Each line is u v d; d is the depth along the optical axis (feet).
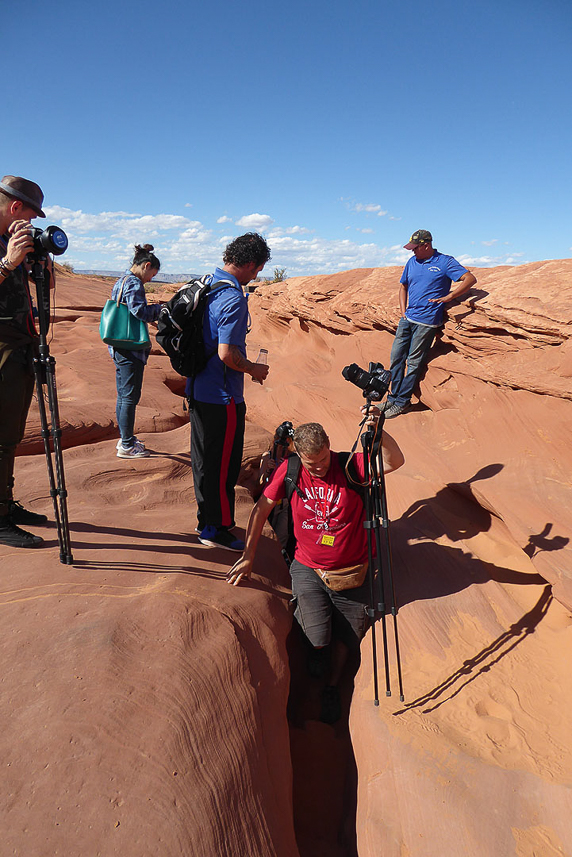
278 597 10.66
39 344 8.87
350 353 26.00
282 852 6.43
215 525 11.12
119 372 15.10
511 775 7.52
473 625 10.77
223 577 10.18
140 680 6.99
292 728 9.97
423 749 8.02
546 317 16.15
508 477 14.46
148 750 6.15
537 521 12.26
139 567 9.70
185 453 16.83
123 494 13.78
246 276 10.50
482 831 6.86
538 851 6.60
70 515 11.85
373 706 9.04
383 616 9.05
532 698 8.89
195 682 7.27
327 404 23.00
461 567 12.65
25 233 8.01
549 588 11.59
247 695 7.77
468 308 19.04
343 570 10.32
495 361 17.71
